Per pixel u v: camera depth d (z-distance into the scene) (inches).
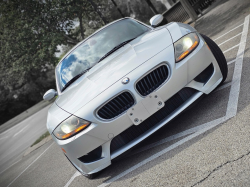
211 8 435.8
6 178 257.6
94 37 156.8
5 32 544.1
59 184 146.7
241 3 299.9
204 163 80.0
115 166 120.3
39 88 1576.0
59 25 516.4
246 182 62.9
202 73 106.7
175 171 85.7
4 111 1574.8
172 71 99.9
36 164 234.1
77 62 145.9
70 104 107.7
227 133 87.6
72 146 103.1
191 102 102.8
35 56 527.8
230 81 125.3
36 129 533.6
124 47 128.3
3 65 609.6
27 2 497.0
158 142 114.5
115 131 99.7
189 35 107.2
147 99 98.4
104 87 101.7
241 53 155.3
